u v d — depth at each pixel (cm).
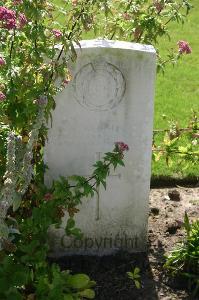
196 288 428
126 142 445
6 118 408
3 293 371
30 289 403
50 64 416
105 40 442
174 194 552
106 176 441
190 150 543
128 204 459
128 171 450
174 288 435
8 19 376
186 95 764
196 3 1109
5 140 407
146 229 467
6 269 376
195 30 995
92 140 443
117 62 424
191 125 546
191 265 440
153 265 455
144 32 553
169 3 528
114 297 424
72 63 424
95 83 429
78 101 432
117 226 464
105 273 446
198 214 525
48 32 428
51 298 382
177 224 500
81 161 448
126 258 461
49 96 414
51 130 439
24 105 421
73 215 434
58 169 450
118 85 430
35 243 409
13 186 332
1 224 337
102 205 457
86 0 444
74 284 406
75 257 463
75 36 431
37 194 443
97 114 436
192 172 588
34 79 419
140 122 440
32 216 425
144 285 436
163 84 795
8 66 404
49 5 438
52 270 405
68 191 430
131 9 519
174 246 474
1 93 376
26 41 423
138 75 428
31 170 341
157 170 587
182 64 862
